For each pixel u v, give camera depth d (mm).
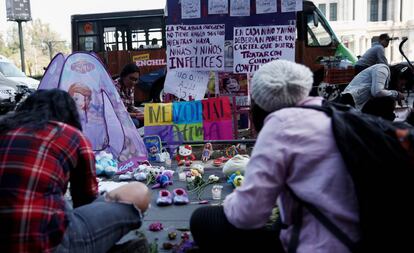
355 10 51844
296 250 1729
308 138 1689
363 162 1582
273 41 5559
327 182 1666
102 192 3531
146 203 2277
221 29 5602
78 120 2113
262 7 5496
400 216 1594
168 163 4945
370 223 1601
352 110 1847
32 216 1757
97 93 4816
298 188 1714
